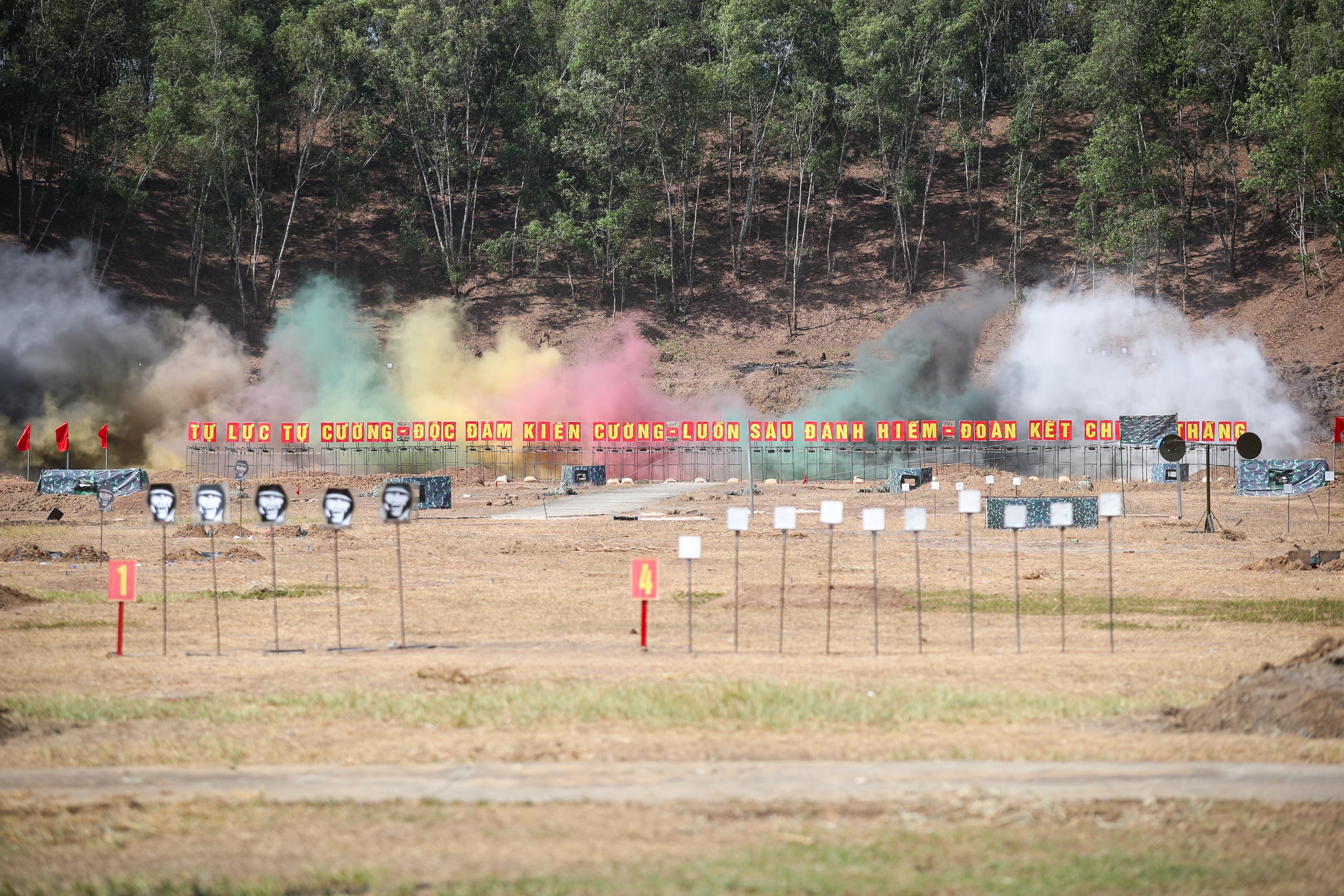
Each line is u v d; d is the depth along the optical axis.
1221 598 88.00
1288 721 42.72
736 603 82.69
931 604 84.50
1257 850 29.16
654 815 32.06
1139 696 49.53
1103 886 26.69
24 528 159.50
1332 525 168.75
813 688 50.84
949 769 37.06
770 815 32.09
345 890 26.36
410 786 35.47
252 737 42.31
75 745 41.19
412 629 72.44
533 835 30.31
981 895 26.11
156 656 62.38
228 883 26.86
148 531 154.75
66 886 26.78
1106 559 121.50
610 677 54.34
